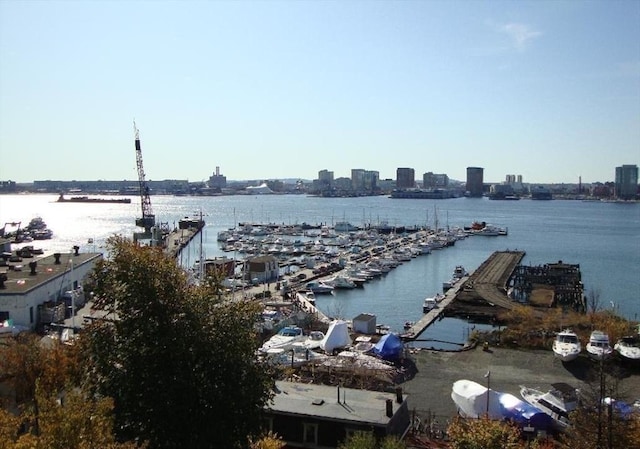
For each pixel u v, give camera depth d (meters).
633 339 71.44
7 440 22.75
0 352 42.72
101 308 32.41
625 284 152.38
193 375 29.38
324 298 133.25
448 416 52.34
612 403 39.00
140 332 29.56
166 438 28.52
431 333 96.69
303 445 39.88
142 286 30.70
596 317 84.69
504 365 68.12
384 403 42.66
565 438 41.44
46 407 24.19
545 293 124.94
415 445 45.12
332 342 72.19
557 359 70.19
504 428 38.31
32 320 73.00
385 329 92.94
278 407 40.84
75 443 22.64
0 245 124.38
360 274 154.75
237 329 31.92
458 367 67.31
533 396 54.25
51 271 87.06
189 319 30.58
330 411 40.47
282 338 74.06
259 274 136.25
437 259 199.00
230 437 29.52
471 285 135.25
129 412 28.72
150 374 29.14
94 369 30.44
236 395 29.89
